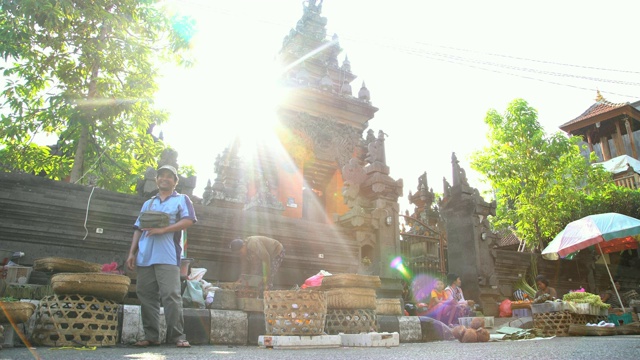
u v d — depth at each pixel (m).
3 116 12.66
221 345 5.51
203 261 9.73
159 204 5.36
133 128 14.37
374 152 12.75
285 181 17.84
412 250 15.15
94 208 8.80
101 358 3.34
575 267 18.55
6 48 10.63
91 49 11.92
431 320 7.60
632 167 30.78
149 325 4.91
